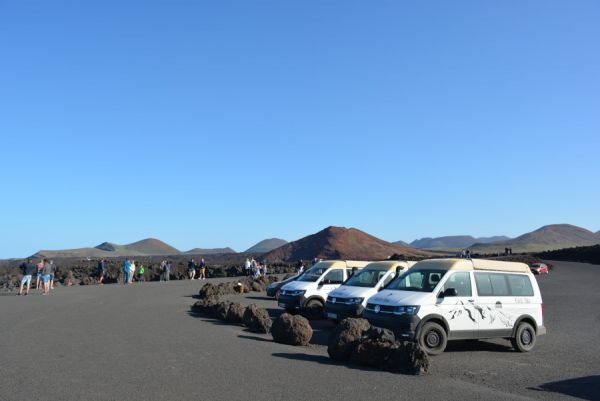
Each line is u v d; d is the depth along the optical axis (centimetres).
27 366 930
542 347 1330
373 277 1574
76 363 959
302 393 780
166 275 4803
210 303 1894
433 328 1162
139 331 1385
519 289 1292
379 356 983
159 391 771
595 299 2661
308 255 13950
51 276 3222
